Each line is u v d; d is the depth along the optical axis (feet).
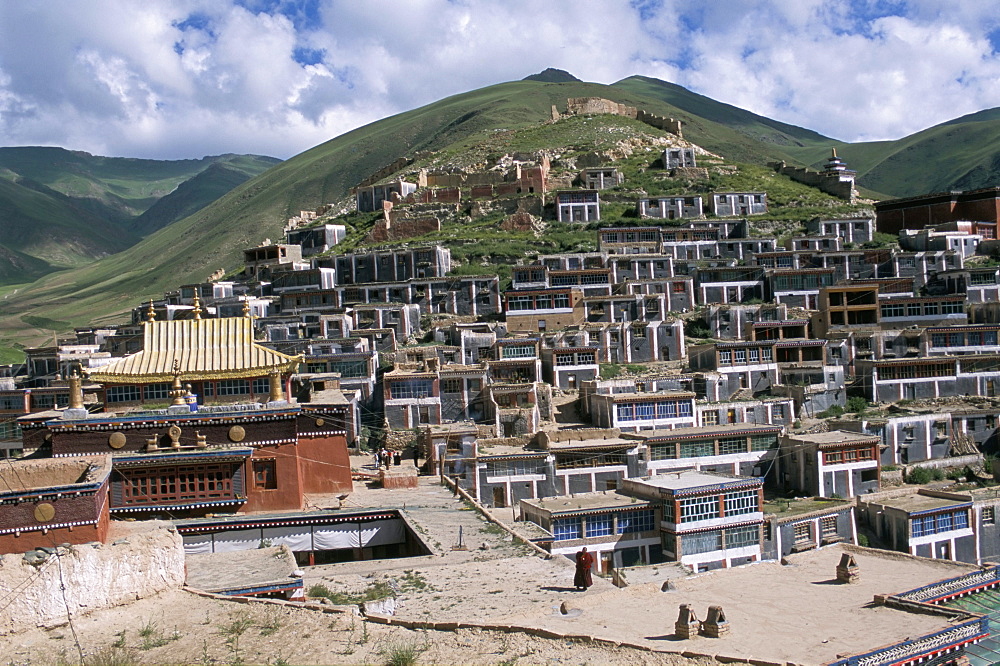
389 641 88.12
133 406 176.35
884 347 338.34
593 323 357.61
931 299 362.74
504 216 529.86
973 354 335.88
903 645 86.07
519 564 128.16
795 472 270.05
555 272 392.27
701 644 86.28
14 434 314.35
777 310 370.73
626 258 411.34
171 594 101.04
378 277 438.81
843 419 296.71
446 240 483.92
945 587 106.22
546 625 92.94
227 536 153.07
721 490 220.84
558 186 566.36
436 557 133.49
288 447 168.86
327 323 353.31
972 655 92.07
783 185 583.17
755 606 98.99
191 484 160.66
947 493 251.19
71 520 118.83
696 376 315.78
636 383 312.71
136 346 410.11
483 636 89.40
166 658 84.84
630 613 97.45
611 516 217.56
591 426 294.87
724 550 220.23
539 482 251.80
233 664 83.46
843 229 485.15
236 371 176.96
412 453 273.54
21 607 90.12
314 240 535.19
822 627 91.56
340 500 178.70
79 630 90.99
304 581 121.08
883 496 254.06
